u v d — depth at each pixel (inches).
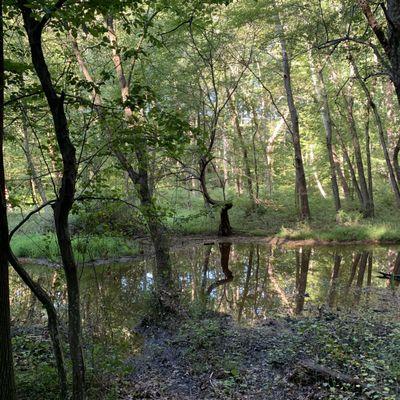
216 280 552.4
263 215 1054.4
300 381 235.6
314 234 841.5
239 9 737.0
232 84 882.1
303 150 1498.5
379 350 266.5
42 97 209.8
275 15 734.5
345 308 385.4
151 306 374.0
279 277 557.0
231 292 482.9
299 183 943.0
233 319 371.9
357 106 1074.1
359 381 220.5
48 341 301.4
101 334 293.3
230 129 1208.2
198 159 581.6
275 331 334.3
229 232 928.9
